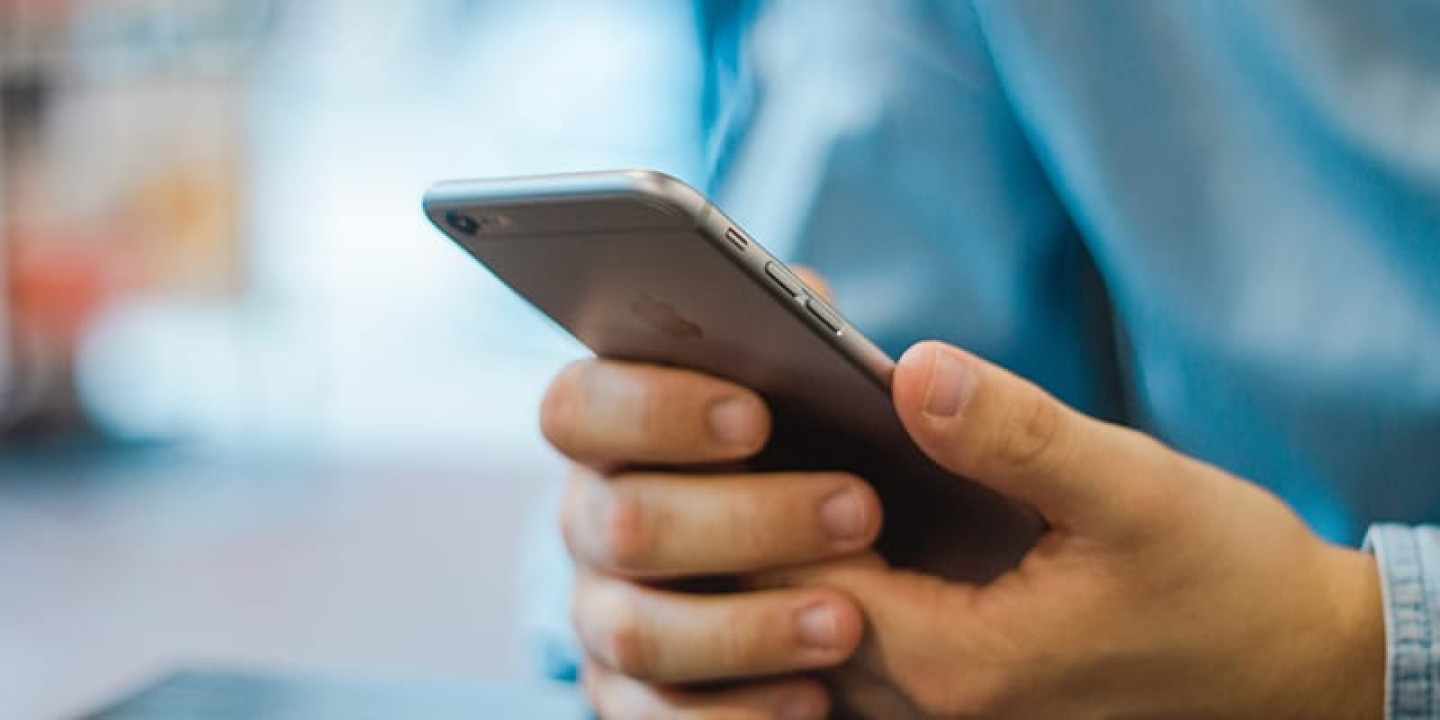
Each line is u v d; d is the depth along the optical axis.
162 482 3.80
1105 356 0.69
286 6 3.82
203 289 4.04
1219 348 0.61
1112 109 0.63
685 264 0.40
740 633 0.48
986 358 0.68
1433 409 0.58
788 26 0.74
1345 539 0.62
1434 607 0.48
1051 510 0.45
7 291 4.05
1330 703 0.49
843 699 0.54
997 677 0.48
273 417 4.14
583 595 0.53
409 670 2.34
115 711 0.63
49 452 4.08
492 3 3.39
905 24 0.70
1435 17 0.58
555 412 0.50
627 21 2.87
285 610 2.68
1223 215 0.62
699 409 0.47
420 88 3.78
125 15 3.83
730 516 0.47
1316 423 0.60
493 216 0.41
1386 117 0.58
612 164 2.87
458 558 3.05
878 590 0.49
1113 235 0.63
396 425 4.24
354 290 4.17
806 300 0.41
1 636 2.52
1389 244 0.59
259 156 3.96
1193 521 0.45
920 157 0.68
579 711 0.65
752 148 0.75
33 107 3.93
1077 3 0.63
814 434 0.48
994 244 0.67
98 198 3.98
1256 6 0.60
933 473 0.47
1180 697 0.48
